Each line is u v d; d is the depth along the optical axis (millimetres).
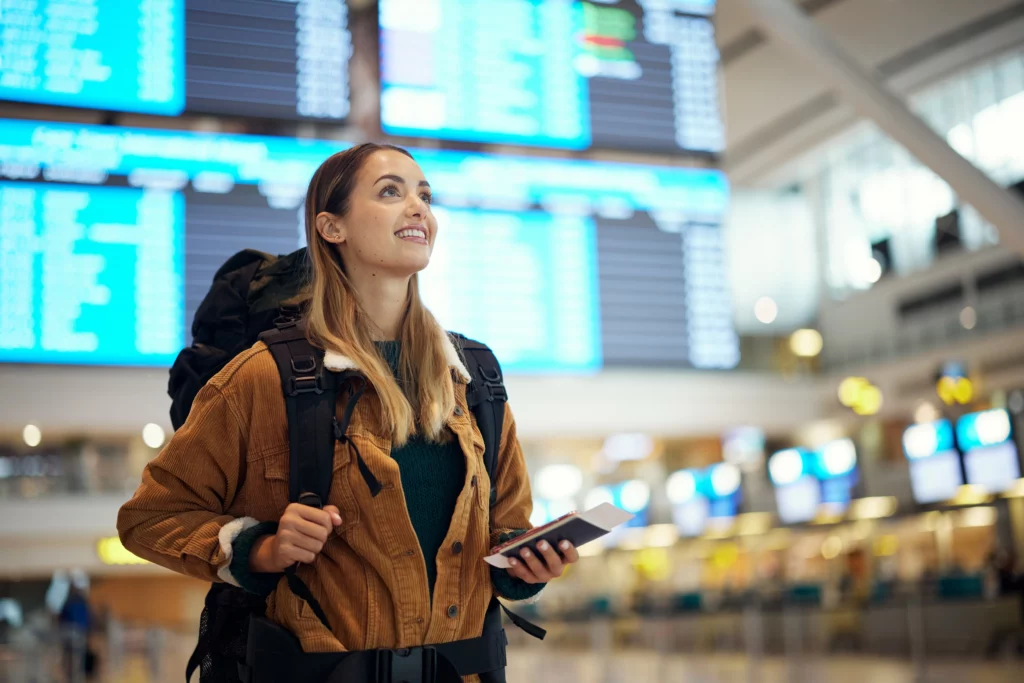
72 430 12039
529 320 10750
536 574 1480
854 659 11625
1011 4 14555
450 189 10617
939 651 11102
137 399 11750
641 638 15984
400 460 1513
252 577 1418
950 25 15164
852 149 20734
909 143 8664
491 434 1642
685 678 10281
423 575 1465
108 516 20031
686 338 11211
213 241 9383
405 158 1658
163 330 9109
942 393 15953
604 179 11133
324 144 9820
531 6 10703
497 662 1540
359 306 1612
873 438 19734
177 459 1503
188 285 9242
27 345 8781
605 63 10859
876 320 19469
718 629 14203
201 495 1519
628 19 11023
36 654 10195
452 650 1479
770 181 20125
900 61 16172
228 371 1529
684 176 11391
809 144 18641
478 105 10359
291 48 9586
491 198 10758
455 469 1557
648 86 10977
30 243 8914
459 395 1618
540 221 10906
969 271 18062
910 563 20000
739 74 16484
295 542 1358
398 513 1456
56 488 20125
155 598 27422
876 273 20234
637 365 11031
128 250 9141
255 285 1975
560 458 24531
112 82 9016
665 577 25484
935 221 19328
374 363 1512
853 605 12133
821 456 20641
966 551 18984
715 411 15062
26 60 8820
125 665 15203
